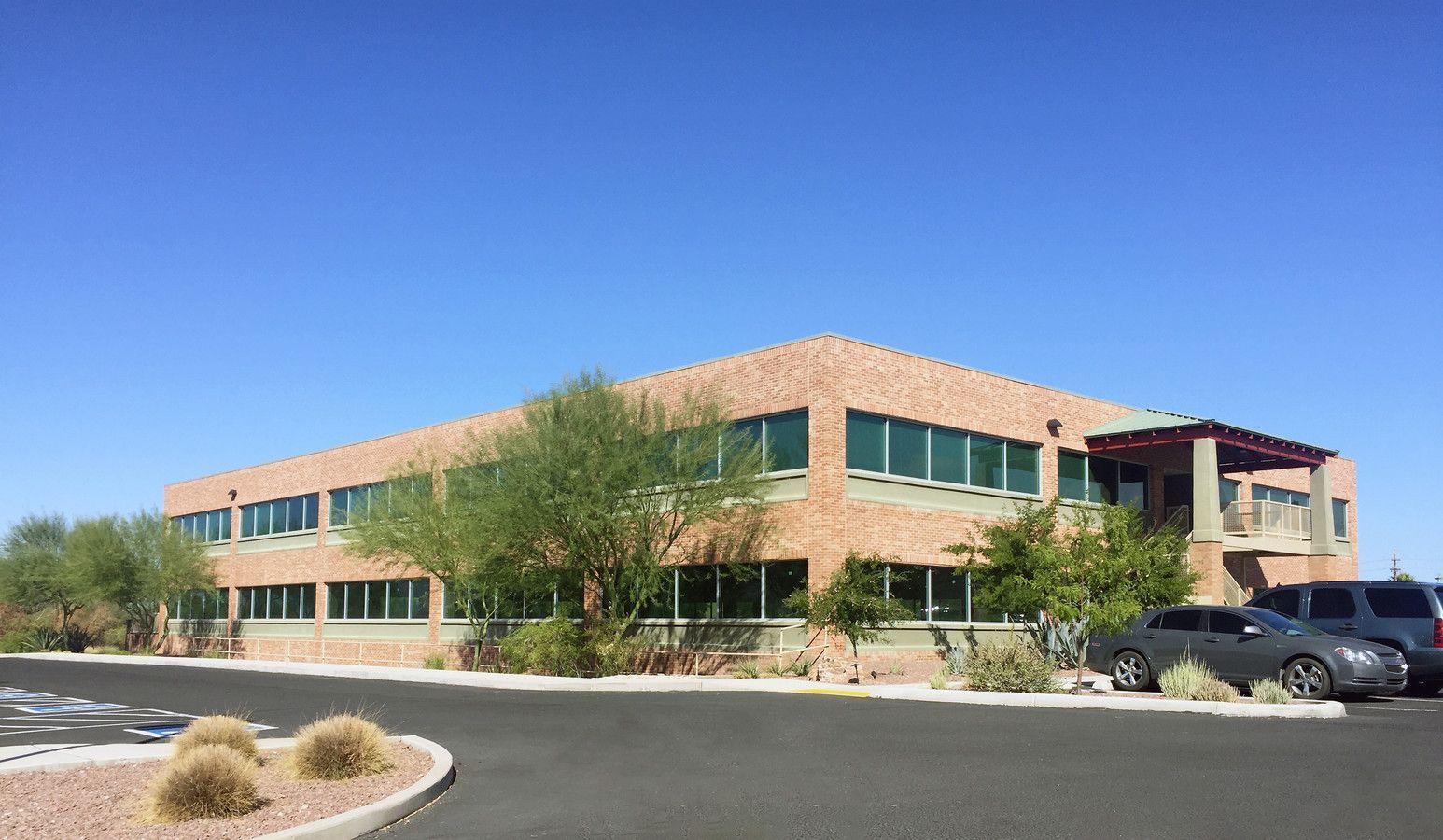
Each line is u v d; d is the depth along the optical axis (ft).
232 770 34.58
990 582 86.53
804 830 32.01
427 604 137.59
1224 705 58.75
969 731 52.47
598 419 93.35
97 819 33.50
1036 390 111.04
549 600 116.47
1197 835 30.32
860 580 86.28
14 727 60.18
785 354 95.71
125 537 178.70
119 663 141.69
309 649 157.48
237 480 180.65
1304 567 139.95
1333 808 33.47
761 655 94.79
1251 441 114.42
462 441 128.47
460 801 38.06
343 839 32.45
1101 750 45.39
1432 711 60.39
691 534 100.42
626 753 48.21
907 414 97.86
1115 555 75.46
